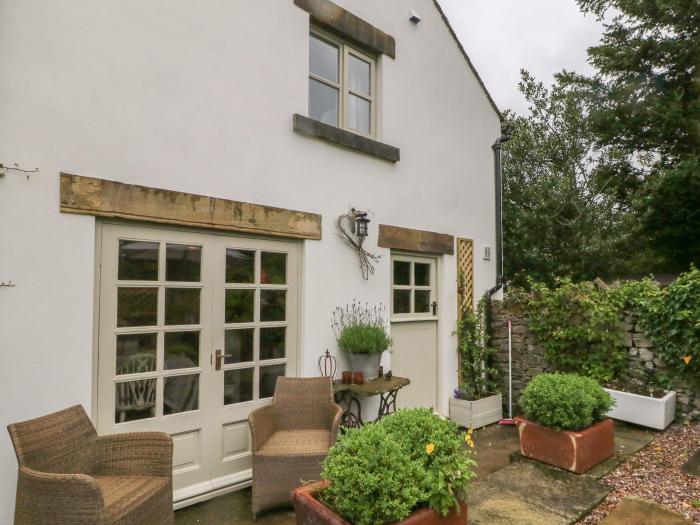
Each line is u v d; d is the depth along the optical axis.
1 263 2.54
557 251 9.44
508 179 9.61
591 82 11.09
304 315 4.07
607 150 11.05
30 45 2.67
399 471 2.05
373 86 5.00
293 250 4.07
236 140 3.64
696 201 9.46
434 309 5.59
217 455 3.44
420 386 5.34
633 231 10.23
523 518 2.77
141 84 3.12
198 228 3.42
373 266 4.73
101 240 2.96
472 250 6.14
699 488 3.16
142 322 3.12
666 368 4.84
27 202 2.63
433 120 5.63
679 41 9.91
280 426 3.54
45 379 2.66
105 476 2.46
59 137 2.76
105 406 2.92
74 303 2.79
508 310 6.00
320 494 2.25
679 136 10.20
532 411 3.74
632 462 3.69
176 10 3.32
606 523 2.54
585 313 5.24
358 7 4.74
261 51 3.85
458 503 2.24
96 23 2.93
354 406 4.42
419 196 5.38
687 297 4.58
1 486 2.48
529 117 10.45
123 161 3.02
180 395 3.28
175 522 2.98
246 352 3.69
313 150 4.23
